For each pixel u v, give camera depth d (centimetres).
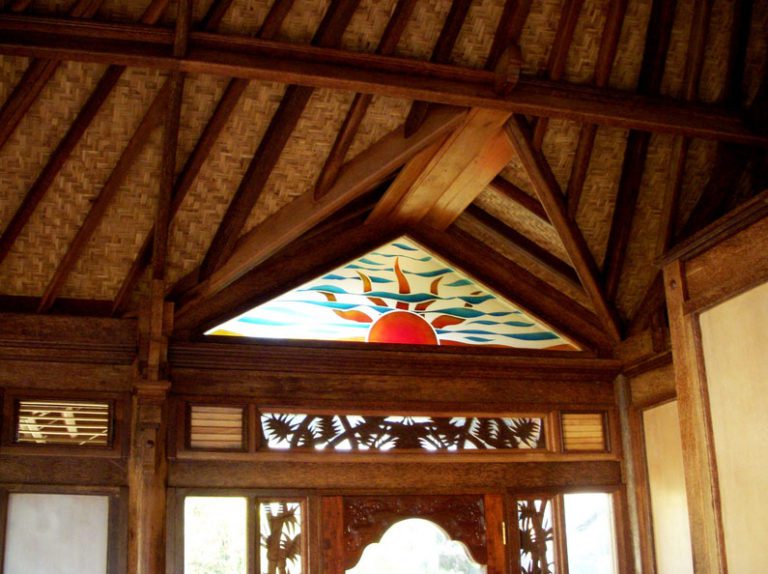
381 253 645
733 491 411
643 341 634
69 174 531
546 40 523
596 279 624
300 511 580
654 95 544
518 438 632
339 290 625
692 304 441
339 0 482
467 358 625
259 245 566
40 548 533
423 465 607
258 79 481
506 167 601
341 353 602
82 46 451
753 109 552
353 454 593
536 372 640
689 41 539
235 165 550
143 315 559
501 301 658
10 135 507
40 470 541
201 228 566
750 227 412
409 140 536
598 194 607
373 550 875
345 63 490
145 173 541
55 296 559
